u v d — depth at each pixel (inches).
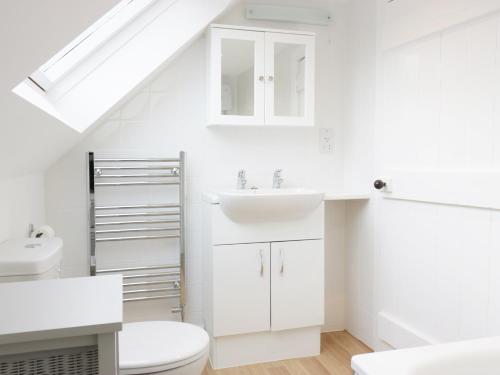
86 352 33.8
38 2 25.5
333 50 110.3
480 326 68.9
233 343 90.7
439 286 77.7
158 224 100.8
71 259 95.1
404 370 45.1
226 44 95.0
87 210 95.4
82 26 33.1
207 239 94.0
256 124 97.0
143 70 79.7
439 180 76.5
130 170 98.2
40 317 33.9
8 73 32.4
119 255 98.7
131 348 61.7
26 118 46.7
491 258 66.8
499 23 65.0
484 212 67.9
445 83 76.1
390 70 91.6
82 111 75.3
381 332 94.3
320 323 94.3
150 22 80.9
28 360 32.8
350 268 109.7
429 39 79.9
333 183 111.7
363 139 102.7
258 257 89.7
